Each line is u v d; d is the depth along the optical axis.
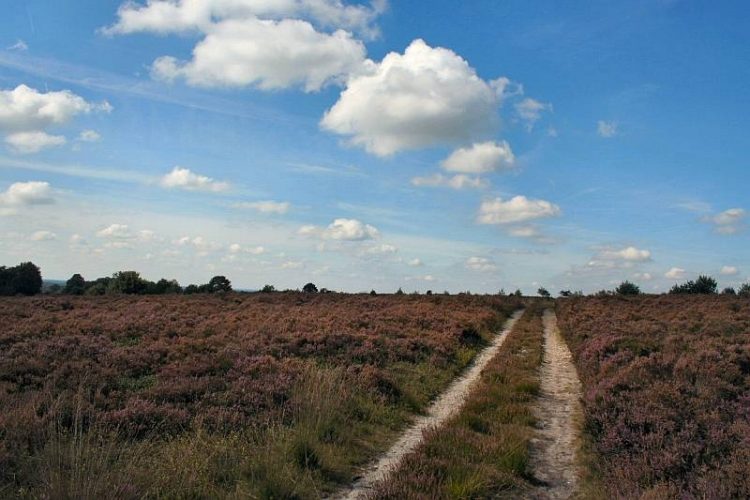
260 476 7.60
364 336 20.23
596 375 14.19
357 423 10.89
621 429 8.88
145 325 23.19
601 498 7.05
